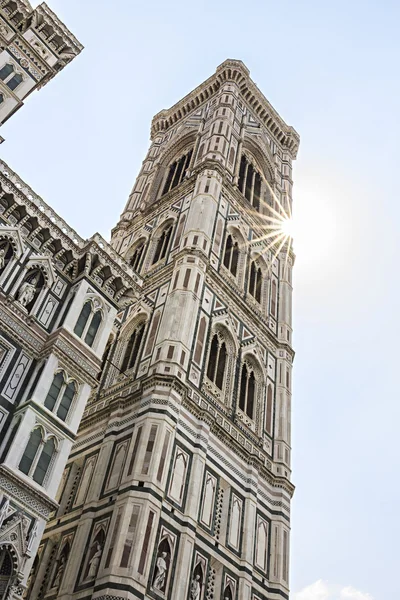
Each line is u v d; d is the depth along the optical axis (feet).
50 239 117.19
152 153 251.60
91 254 120.47
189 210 178.81
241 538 121.80
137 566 96.68
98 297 118.83
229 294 162.50
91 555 103.19
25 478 89.40
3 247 110.32
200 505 116.06
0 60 129.29
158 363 129.39
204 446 123.65
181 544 106.63
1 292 104.58
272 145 253.85
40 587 106.52
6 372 99.81
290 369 169.68
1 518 84.33
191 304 144.05
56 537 113.09
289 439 152.15
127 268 126.52
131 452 114.62
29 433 93.66
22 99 128.77
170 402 121.08
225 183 194.49
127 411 126.00
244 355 155.94
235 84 250.37
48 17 140.97
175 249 167.73
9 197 112.98
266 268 191.21
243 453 134.82
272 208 220.64
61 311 113.19
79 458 126.52
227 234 179.83
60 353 105.19
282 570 124.88
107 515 107.14
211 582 110.32
